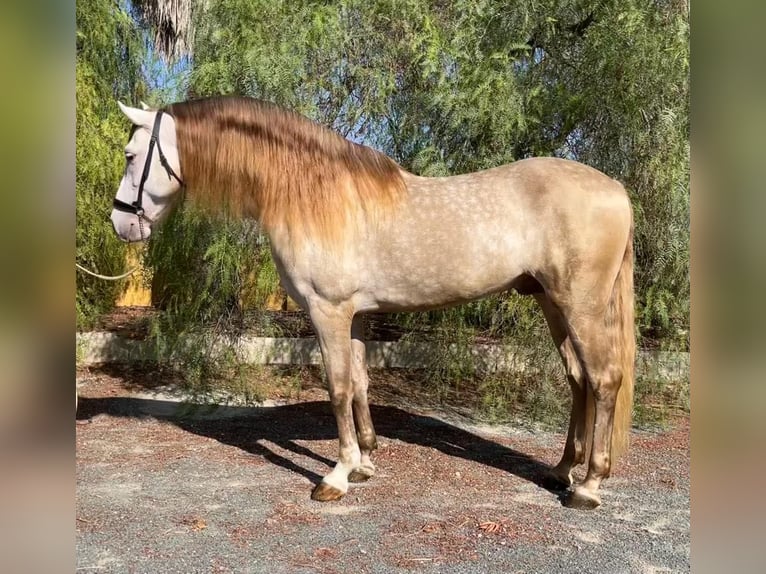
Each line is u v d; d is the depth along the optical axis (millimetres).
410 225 2699
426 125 4566
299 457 3480
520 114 4035
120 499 2818
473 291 2734
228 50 4297
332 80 4531
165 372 5414
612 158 4262
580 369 2959
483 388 4605
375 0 4461
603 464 2732
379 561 2240
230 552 2295
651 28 4070
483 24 4375
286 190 2729
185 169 2828
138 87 5258
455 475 3205
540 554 2312
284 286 2930
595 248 2584
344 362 2805
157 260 4602
